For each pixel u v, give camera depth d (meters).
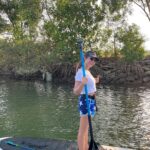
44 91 31.61
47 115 20.31
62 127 17.45
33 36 39.84
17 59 42.59
